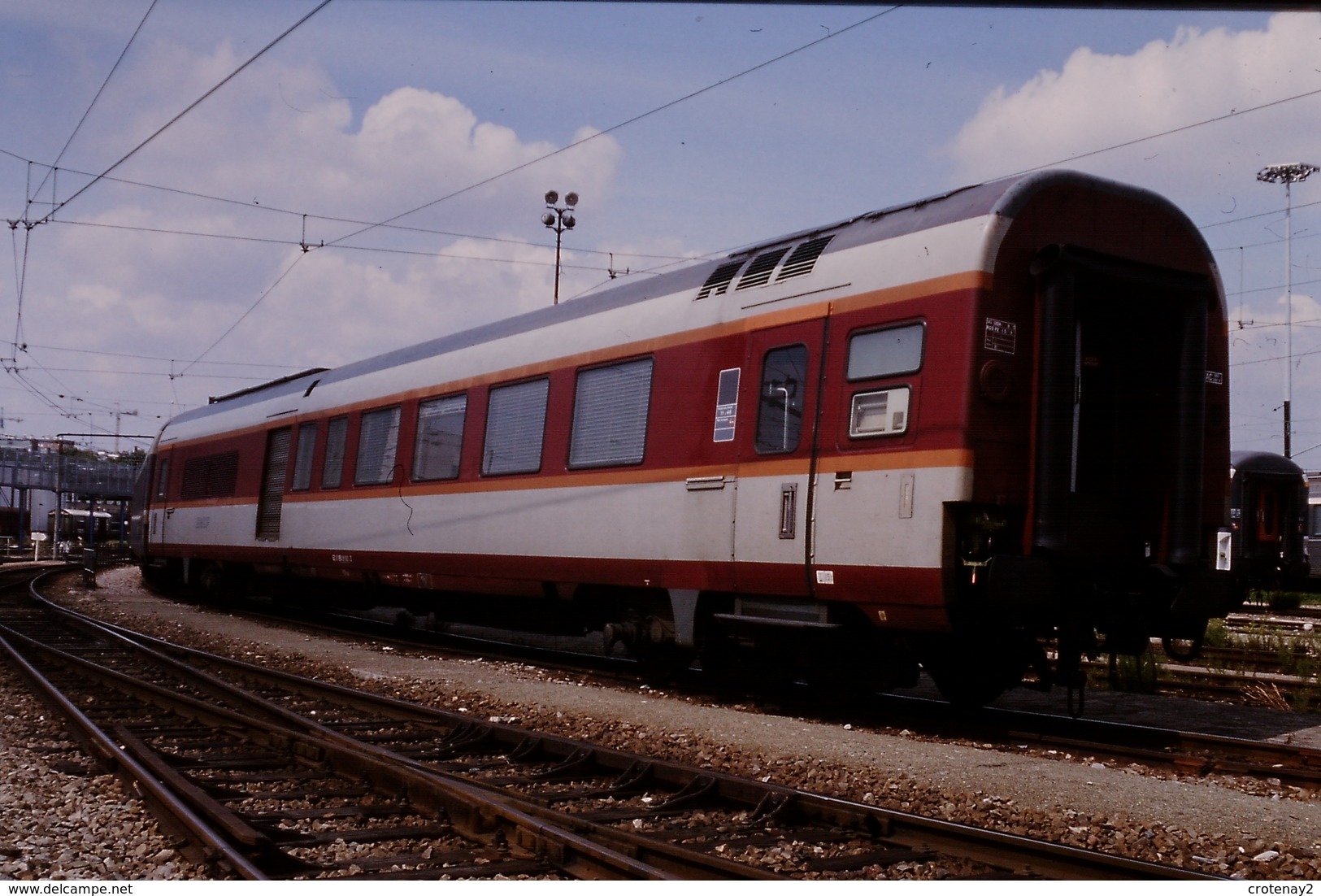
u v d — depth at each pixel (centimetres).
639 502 1038
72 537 8119
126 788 650
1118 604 841
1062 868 483
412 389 1447
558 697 997
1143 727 830
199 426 2186
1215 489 902
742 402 945
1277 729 901
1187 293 864
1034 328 800
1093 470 896
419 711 888
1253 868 498
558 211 3139
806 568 869
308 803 623
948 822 526
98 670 1137
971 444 765
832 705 946
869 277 850
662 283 1099
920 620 801
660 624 1070
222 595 2077
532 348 1231
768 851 520
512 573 1211
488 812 552
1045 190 816
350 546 1534
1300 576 2377
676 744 783
